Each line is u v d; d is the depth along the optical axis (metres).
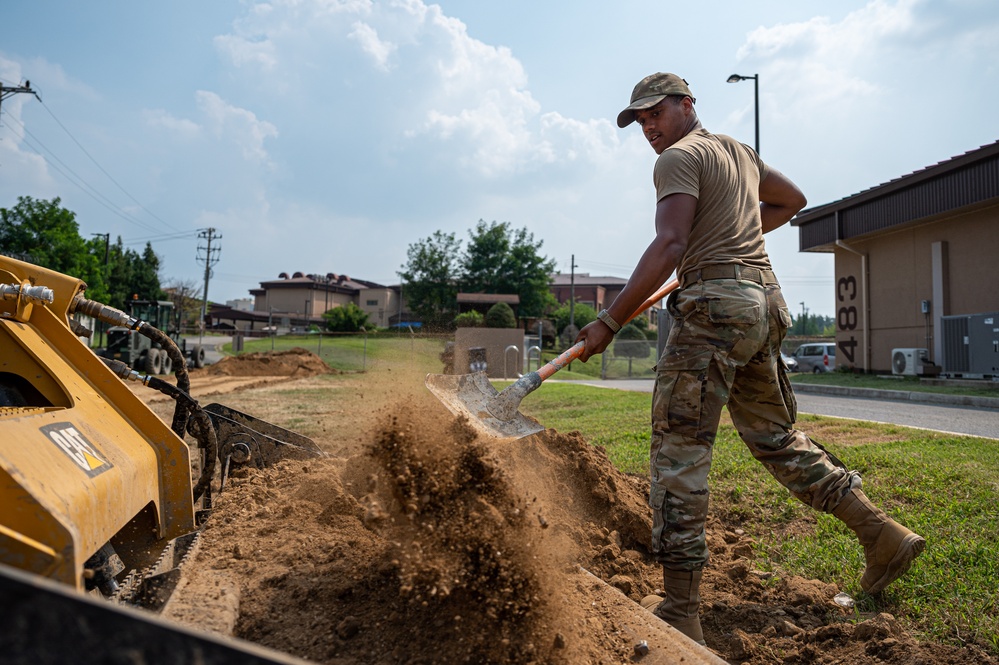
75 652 0.89
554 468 3.94
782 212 3.56
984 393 12.54
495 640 2.06
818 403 11.95
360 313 57.00
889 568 2.90
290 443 4.29
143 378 3.33
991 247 15.72
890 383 15.77
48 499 1.58
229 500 3.41
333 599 2.29
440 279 53.09
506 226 54.28
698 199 2.82
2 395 2.34
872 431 6.79
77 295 2.91
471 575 2.10
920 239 17.75
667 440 2.73
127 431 2.56
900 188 17.25
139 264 62.12
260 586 2.36
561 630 2.17
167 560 2.39
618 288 78.31
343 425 7.83
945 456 5.26
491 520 2.22
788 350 34.91
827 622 2.86
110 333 21.67
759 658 2.61
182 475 2.69
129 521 2.40
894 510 4.00
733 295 2.70
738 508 4.31
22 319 2.54
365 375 22.77
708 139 2.97
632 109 3.14
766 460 3.08
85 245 41.19
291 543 2.78
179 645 0.93
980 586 2.94
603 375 21.64
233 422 4.11
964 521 3.71
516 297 50.12
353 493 3.35
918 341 17.83
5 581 0.87
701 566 2.66
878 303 19.25
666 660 2.15
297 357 26.30
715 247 2.79
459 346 6.89
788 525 4.04
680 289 2.86
